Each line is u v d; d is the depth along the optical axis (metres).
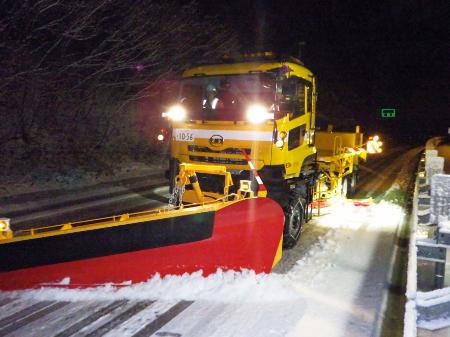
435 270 4.48
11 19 11.45
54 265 4.05
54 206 8.64
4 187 9.91
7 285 4.05
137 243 4.15
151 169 15.18
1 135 12.64
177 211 4.30
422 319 3.68
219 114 6.08
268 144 5.70
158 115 18.77
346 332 3.56
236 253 4.38
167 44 16.58
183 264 4.23
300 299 4.17
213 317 3.75
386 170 16.94
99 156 14.55
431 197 6.68
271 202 4.64
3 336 3.44
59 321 3.66
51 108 14.60
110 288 4.09
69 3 11.84
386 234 6.73
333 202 8.66
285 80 5.74
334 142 9.53
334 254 5.68
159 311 3.84
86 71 14.80
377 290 4.48
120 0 14.17
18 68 11.88
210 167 5.52
